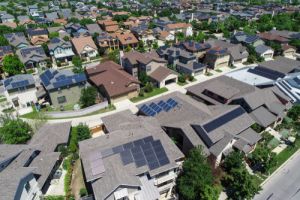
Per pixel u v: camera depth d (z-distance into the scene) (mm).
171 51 81938
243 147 40281
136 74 74250
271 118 48406
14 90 56406
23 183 29016
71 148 42656
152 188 32156
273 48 94562
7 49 86125
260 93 52094
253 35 102812
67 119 54594
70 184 37219
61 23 135750
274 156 39781
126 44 101562
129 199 30766
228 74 68375
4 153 35719
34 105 60000
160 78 68438
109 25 124750
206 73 78875
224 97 52250
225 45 90562
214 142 38594
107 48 100750
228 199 35469
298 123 51875
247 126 43562
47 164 37094
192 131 40812
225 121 42406
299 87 58469
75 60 85000
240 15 163250
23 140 43906
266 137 46219
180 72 79562
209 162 39625
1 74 76125
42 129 45719
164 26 128750
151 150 34969
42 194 34062
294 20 146875
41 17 154750
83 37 96875
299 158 42906
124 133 39875
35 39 102938
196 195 33938
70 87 59469
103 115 56062
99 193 29531
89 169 32531
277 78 62469
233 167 37656
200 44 89312
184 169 34812
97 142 38469
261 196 36000
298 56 94500
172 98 50688
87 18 145375
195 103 49562
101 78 66312
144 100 62562
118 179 29906
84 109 56094
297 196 36000
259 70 68562
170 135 43875
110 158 33531
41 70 81500
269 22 139375
